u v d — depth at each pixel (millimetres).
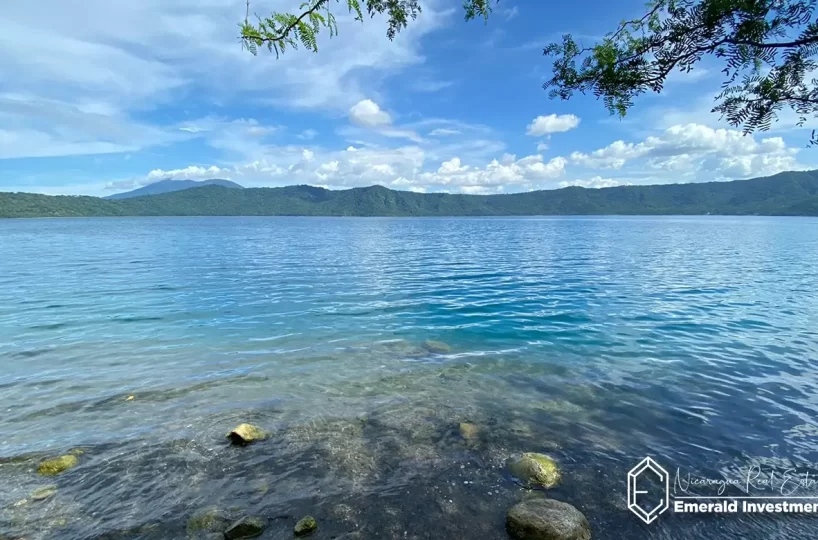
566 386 7895
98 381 8031
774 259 29438
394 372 8641
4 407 6895
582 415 6734
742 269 24219
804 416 6613
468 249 39812
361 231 79688
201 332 11562
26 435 6016
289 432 6164
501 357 9539
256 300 15938
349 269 25375
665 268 24938
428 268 25734
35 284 19266
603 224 109938
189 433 6105
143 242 47281
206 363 9094
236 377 8305
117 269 24656
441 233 71125
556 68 3197
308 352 9891
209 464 5344
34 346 10188
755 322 12375
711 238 53094
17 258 30234
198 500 4672
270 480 5035
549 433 6176
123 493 4781
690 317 13055
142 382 8000
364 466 5340
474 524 4340
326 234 68500
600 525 4316
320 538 4113
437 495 4785
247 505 4590
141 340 10766
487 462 5445
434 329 11930
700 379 8148
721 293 16891
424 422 6504
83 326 12102
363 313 13891
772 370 8578
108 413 6723
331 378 8305
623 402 7191
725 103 2695
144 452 5602
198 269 25047
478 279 21234
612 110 3133
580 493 4820
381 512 4496
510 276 22188
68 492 4781
